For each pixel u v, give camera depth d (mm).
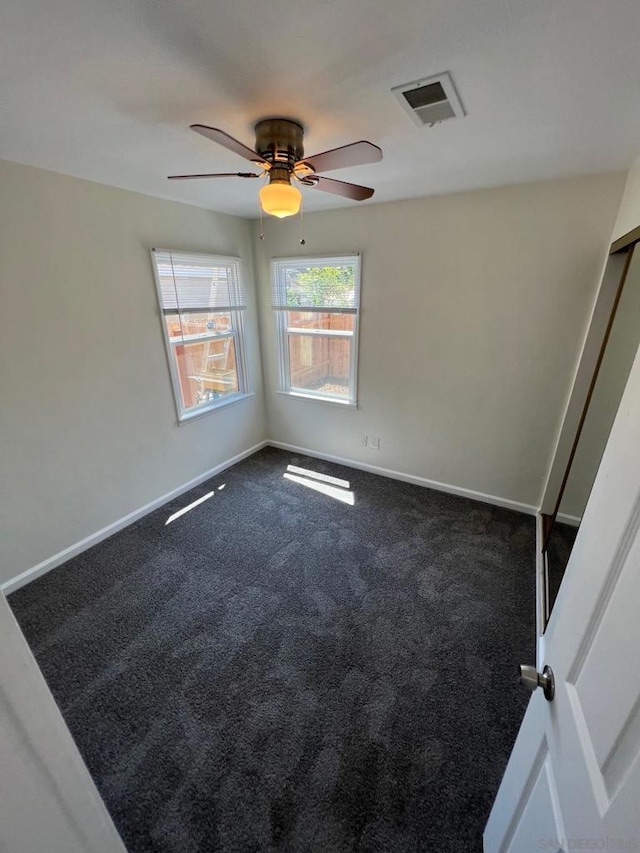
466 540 2717
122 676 1758
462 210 2602
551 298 2518
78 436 2496
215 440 3627
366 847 1214
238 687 1708
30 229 2074
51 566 2447
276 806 1306
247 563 2504
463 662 1825
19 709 521
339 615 2100
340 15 904
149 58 1071
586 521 878
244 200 2818
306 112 1405
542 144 1724
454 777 1384
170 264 2895
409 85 1218
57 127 1532
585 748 628
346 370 3561
